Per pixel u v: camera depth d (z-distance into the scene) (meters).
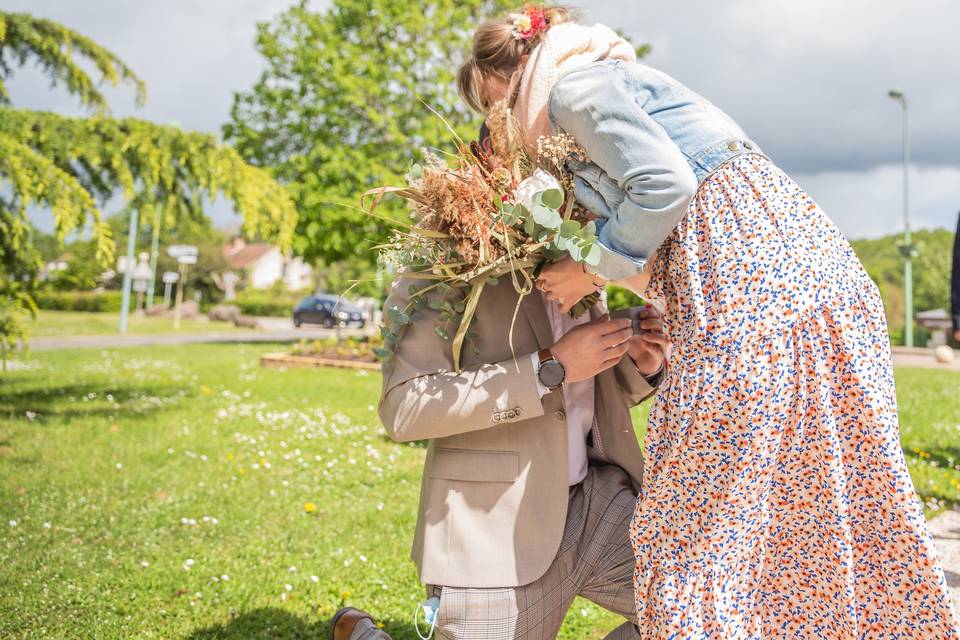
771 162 1.64
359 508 4.72
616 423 1.96
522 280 1.84
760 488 1.54
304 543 4.04
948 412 8.66
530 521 1.75
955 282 4.98
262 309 50.41
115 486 5.09
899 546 1.54
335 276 50.94
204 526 4.29
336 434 7.09
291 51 19.44
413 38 18.39
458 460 1.78
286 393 10.02
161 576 3.53
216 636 2.92
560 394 1.80
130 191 7.08
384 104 18.92
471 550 1.74
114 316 41.50
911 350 24.61
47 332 25.02
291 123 19.64
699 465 1.54
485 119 1.85
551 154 1.59
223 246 62.62
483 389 1.70
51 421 7.54
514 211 1.58
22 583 3.37
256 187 7.64
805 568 1.59
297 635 3.01
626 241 1.52
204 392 9.89
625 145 1.49
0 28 6.85
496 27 1.83
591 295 1.88
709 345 1.52
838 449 1.53
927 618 1.53
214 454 6.18
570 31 1.72
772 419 1.51
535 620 1.77
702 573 1.54
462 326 1.69
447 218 1.63
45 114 6.89
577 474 1.90
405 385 1.77
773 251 1.52
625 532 1.83
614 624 3.10
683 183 1.46
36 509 4.49
